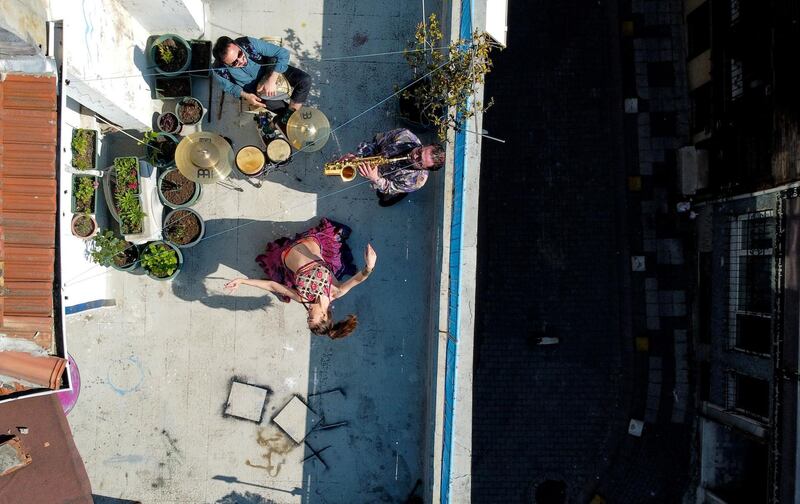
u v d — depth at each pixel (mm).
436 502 4461
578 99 10102
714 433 9328
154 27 5426
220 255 5262
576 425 9852
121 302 5152
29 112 3869
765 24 7504
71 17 3988
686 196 9836
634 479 9805
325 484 5062
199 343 5133
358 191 5297
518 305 9906
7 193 3875
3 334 3844
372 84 5469
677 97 10086
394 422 5113
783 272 7305
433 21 4734
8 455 4309
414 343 5172
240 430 5059
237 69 4840
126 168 4984
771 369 7656
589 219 10000
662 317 9938
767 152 7633
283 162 5160
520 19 10141
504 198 10000
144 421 5055
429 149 4406
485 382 9852
